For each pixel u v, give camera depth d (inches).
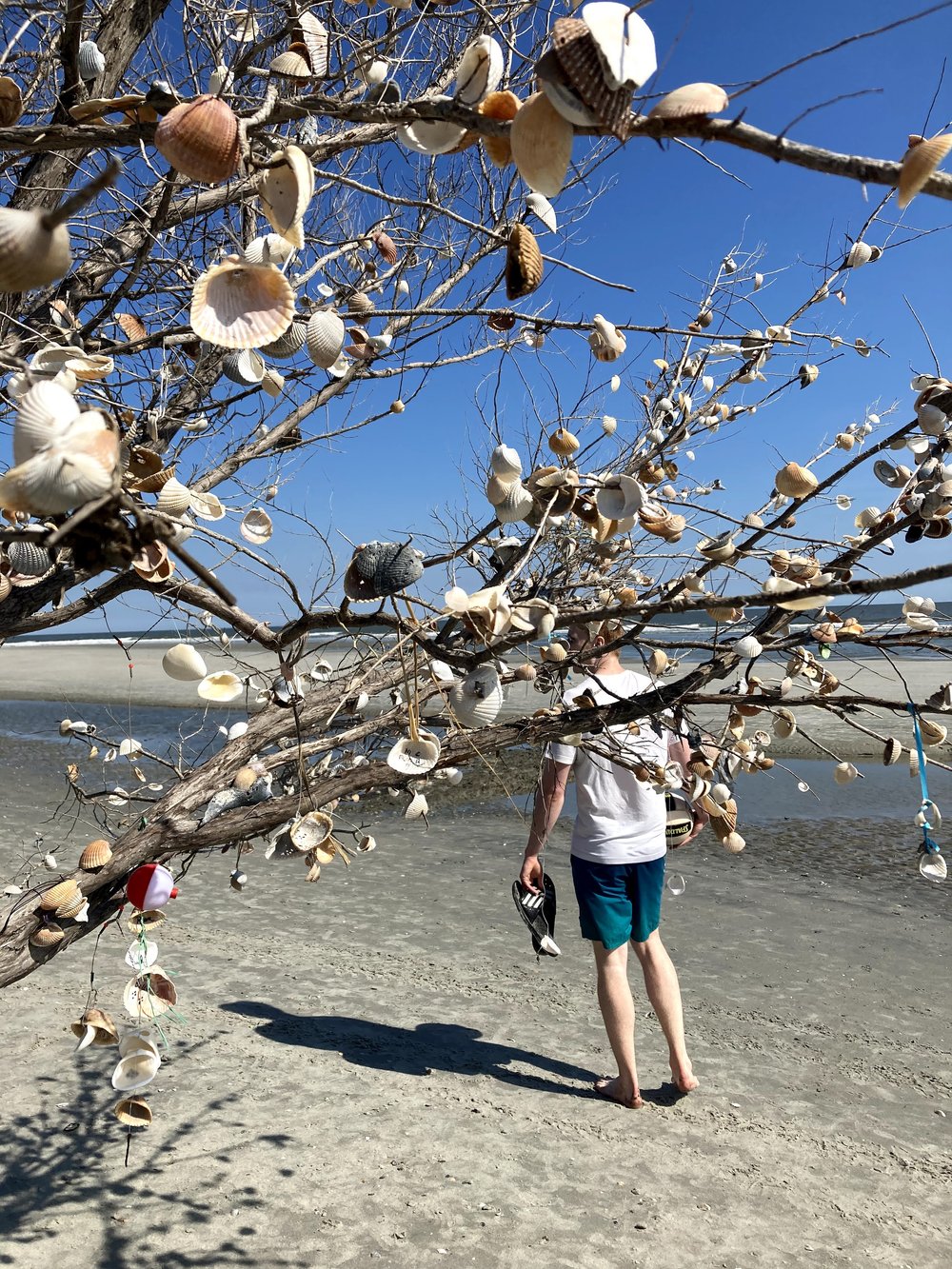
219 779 84.5
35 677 1171.3
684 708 78.5
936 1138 140.5
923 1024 183.9
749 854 331.3
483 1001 192.1
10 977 73.6
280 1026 175.3
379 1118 141.0
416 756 66.2
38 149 47.3
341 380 94.0
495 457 57.5
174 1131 134.5
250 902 260.4
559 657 73.7
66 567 64.0
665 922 252.4
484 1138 136.2
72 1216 113.0
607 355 67.3
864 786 452.1
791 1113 147.1
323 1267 105.7
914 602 64.6
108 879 76.4
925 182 25.8
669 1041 152.1
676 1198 122.6
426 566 61.3
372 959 216.7
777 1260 110.3
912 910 262.7
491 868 305.9
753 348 85.0
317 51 66.9
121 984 190.4
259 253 51.6
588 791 143.8
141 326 86.1
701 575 63.6
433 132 43.8
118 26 90.2
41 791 413.1
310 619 54.4
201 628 76.4
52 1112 137.8
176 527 49.8
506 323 70.6
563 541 83.4
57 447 28.2
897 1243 114.3
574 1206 119.6
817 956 224.4
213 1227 112.2
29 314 95.1
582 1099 150.1
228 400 83.0
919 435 62.3
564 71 30.0
